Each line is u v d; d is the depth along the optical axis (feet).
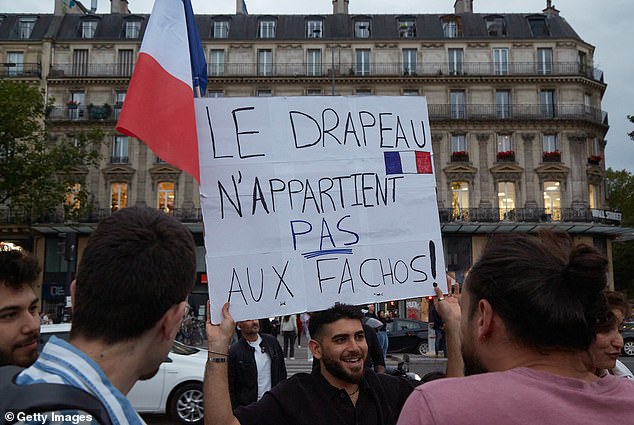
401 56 132.46
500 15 139.03
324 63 132.36
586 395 4.71
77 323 4.95
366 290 11.71
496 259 5.39
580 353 5.14
